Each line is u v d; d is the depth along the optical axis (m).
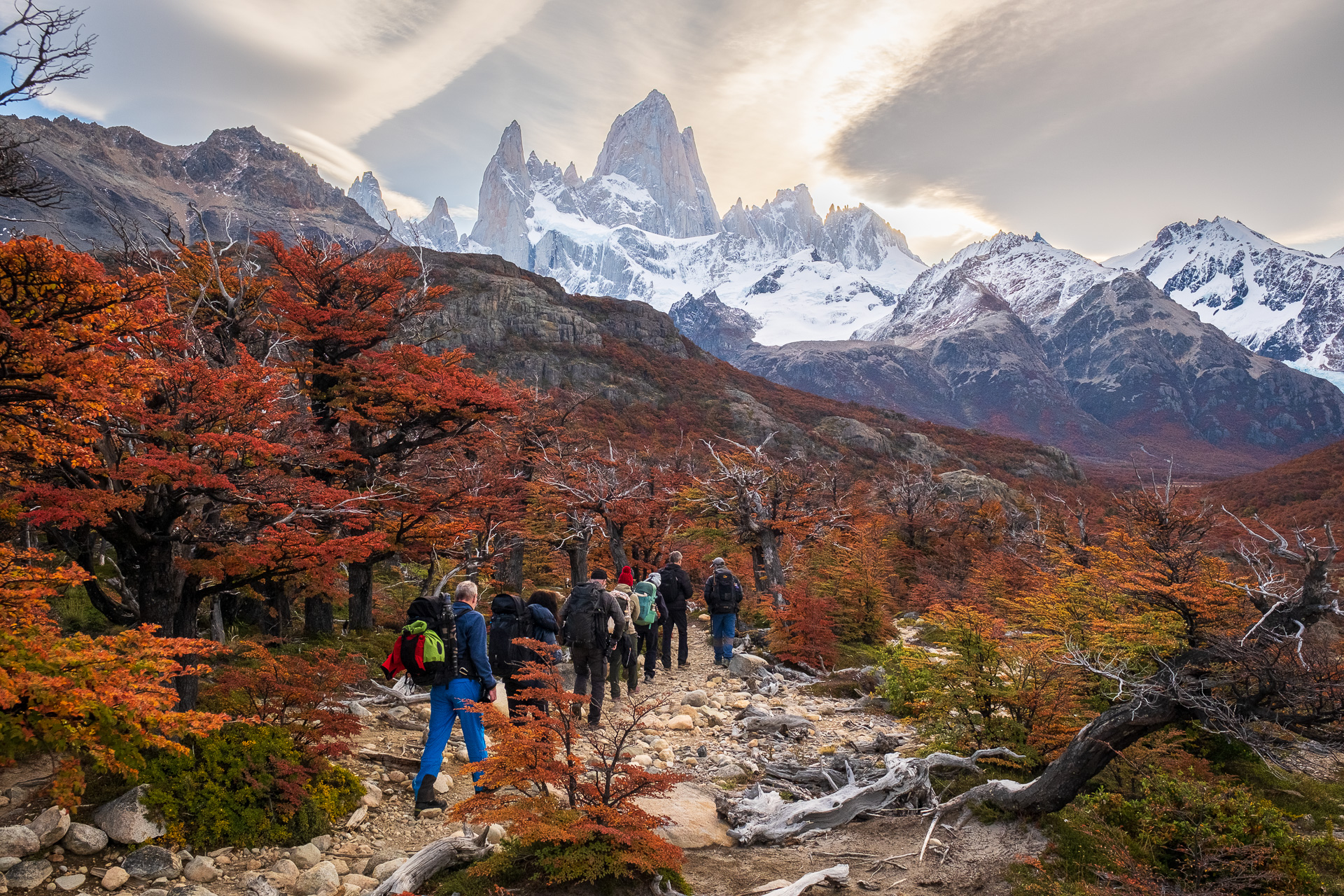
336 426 13.68
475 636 6.32
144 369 5.18
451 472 17.02
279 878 4.72
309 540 7.52
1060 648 8.82
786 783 7.62
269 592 11.51
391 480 12.84
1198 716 5.67
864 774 7.47
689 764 8.25
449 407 12.76
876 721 10.33
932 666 8.78
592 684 8.73
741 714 10.48
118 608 7.24
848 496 33.09
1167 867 5.48
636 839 4.78
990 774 7.36
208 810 5.04
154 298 5.32
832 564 18.44
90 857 4.54
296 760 5.73
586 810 5.01
